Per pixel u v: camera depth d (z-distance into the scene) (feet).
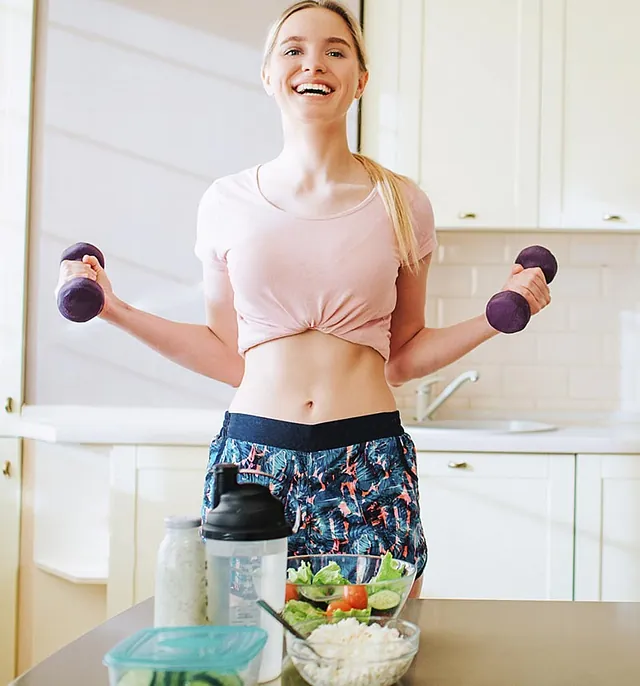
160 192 10.16
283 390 5.10
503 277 11.00
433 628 3.62
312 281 5.11
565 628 3.61
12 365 10.12
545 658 3.26
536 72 10.00
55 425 9.66
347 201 5.32
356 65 5.31
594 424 10.84
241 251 5.24
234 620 3.10
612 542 8.98
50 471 10.09
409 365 5.86
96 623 10.01
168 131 10.16
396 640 3.00
